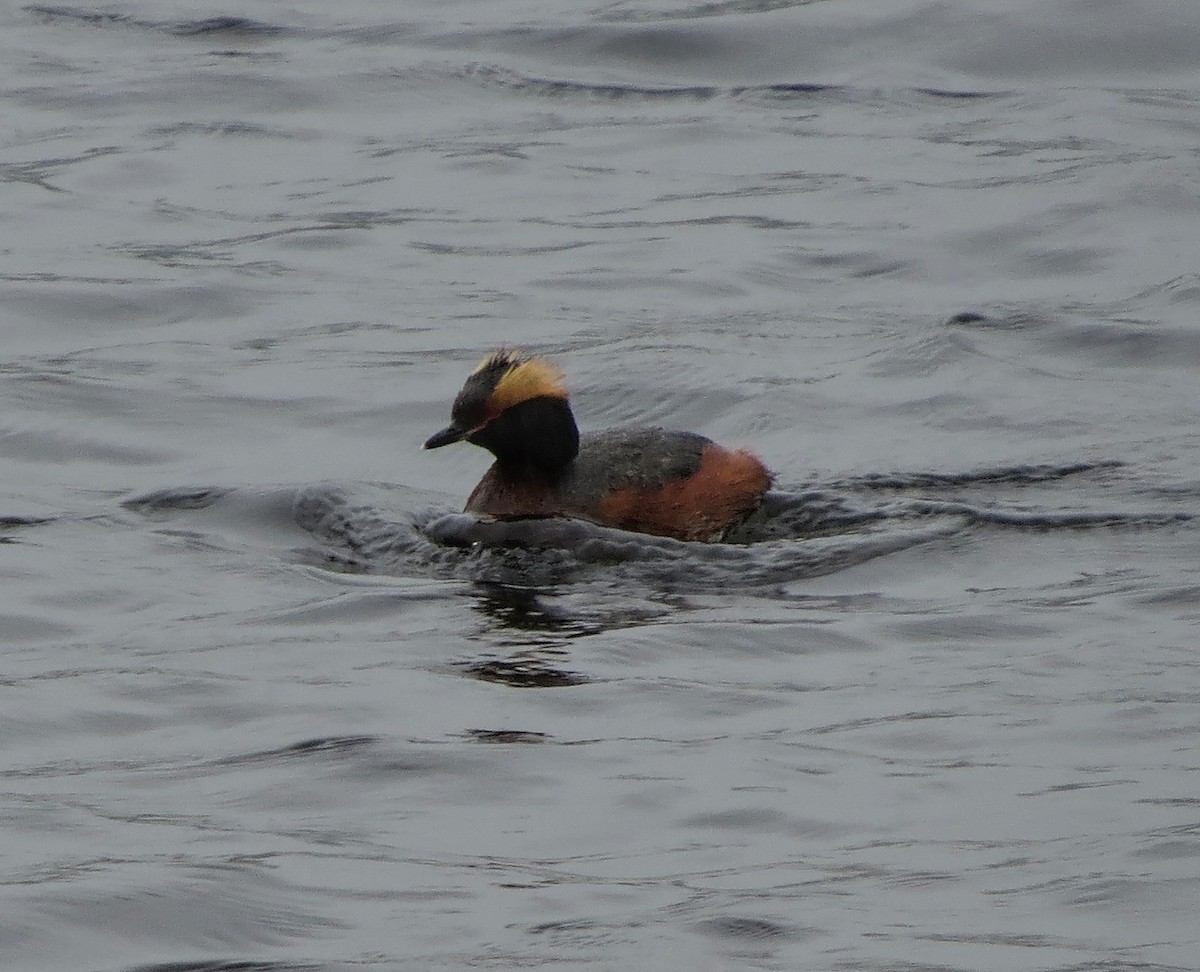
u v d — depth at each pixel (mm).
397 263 26594
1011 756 11953
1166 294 24547
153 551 16891
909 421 20500
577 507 17281
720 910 9844
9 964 9289
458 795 11500
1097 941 9414
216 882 10141
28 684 13477
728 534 17219
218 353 23078
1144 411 20734
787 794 11438
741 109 33531
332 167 31016
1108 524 17281
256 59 36000
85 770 11938
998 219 27766
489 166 30844
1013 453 19406
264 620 15133
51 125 32906
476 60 35938
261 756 12156
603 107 33875
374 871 10375
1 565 16281
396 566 16703
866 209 28609
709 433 20562
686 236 27594
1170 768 11641
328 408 21203
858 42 35969
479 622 15023
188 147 31859
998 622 14773
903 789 11469
